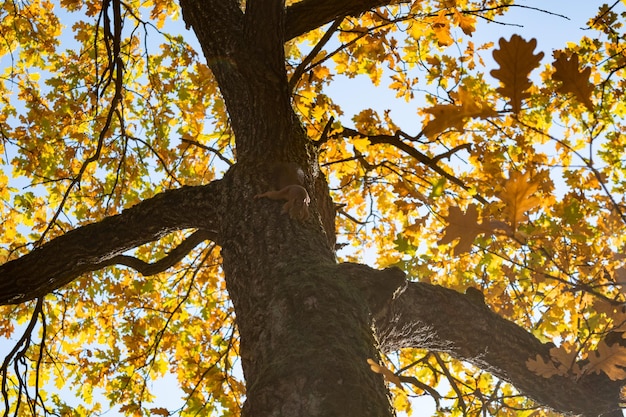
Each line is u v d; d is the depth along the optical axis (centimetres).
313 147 483
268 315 315
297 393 259
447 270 580
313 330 292
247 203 398
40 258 458
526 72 147
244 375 310
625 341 378
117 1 572
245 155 435
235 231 384
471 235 182
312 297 312
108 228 459
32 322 524
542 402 430
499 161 518
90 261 467
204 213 433
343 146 638
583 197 443
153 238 463
